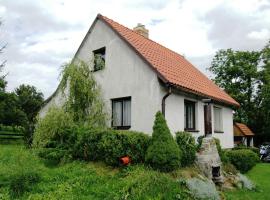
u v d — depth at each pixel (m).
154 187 9.63
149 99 14.00
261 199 11.43
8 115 34.53
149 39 20.17
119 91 15.43
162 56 17.64
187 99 15.51
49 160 13.13
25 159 11.58
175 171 11.34
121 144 11.66
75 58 18.39
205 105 15.92
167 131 11.55
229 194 11.69
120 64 15.61
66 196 9.05
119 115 15.56
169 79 13.73
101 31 17.11
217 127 19.38
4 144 22.86
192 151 12.95
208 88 18.61
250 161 17.62
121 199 9.02
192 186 10.36
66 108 14.88
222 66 43.75
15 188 9.30
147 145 11.87
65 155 12.96
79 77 14.96
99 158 12.22
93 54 17.52
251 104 41.53
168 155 11.18
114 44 16.14
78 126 14.04
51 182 10.05
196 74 20.42
